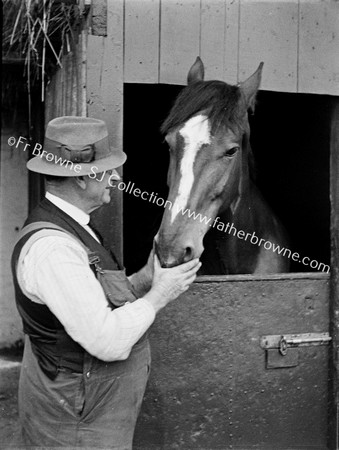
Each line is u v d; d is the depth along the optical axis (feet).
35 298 6.82
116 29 9.09
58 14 9.82
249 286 9.62
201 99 8.45
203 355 9.45
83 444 7.03
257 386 9.73
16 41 11.37
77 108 9.26
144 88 13.55
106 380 7.05
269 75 9.84
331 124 10.39
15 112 15.57
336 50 10.12
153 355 9.26
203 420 9.50
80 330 6.59
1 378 14.49
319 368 10.11
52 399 6.98
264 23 9.78
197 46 9.53
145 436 9.30
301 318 9.96
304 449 10.07
